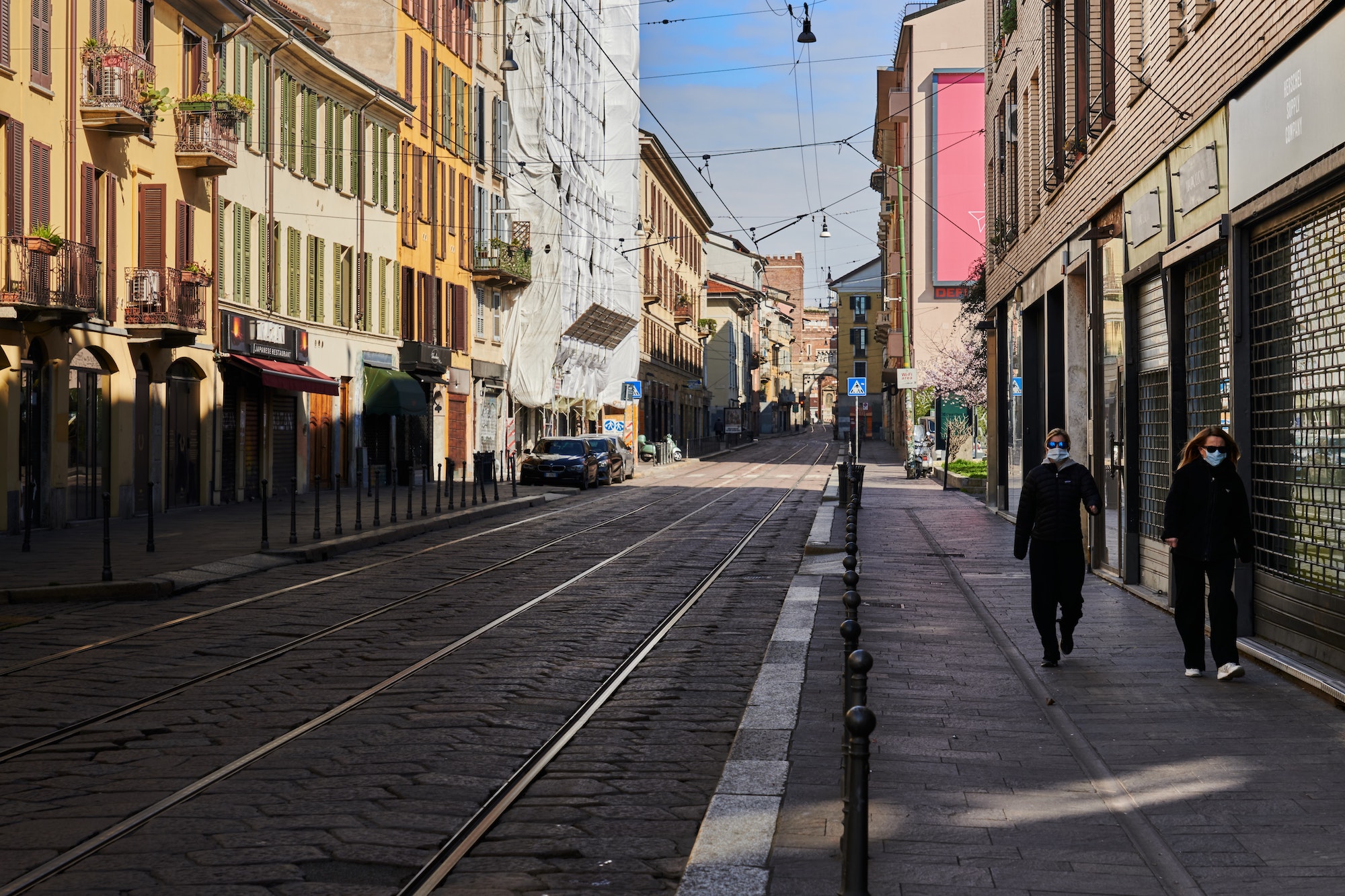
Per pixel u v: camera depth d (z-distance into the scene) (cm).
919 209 5931
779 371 16488
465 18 4716
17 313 2127
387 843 595
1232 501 946
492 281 4862
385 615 1352
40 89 2216
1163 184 1329
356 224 3750
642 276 7306
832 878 529
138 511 2638
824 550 2019
